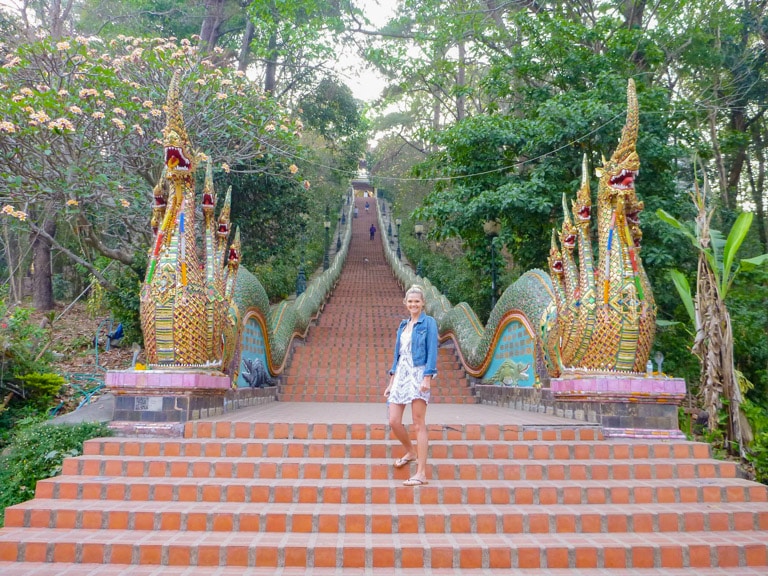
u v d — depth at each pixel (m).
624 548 3.93
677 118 9.62
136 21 16.20
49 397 7.54
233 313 7.21
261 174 13.92
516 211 10.16
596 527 4.30
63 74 8.67
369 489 4.57
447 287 18.23
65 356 10.50
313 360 11.38
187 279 5.99
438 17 13.78
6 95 8.17
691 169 13.57
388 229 34.28
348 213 40.50
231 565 3.81
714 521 4.41
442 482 4.80
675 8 12.13
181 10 16.19
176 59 9.49
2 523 4.89
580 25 10.59
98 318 13.80
